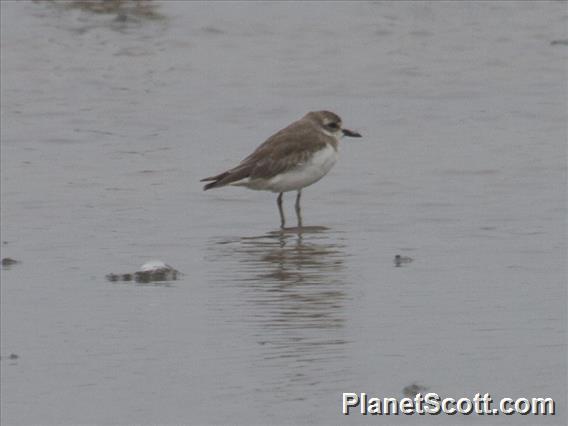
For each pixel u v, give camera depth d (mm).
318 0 34719
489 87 28859
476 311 15266
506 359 13609
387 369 13414
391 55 31156
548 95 28109
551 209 20359
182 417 12406
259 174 20469
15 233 19734
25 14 33375
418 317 15109
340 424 12234
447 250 18234
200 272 17406
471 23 33125
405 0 34625
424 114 27078
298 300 15945
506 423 12250
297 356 13859
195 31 32750
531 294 15914
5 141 25406
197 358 13883
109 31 32656
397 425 12234
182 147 25078
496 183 22062
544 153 23844
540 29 32625
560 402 12617
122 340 14555
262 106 27922
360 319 15078
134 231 19828
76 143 25312
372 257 18000
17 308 15914
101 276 17312
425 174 22750
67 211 20938
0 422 12430
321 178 21641
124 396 12922
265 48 31812
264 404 12625
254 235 19578
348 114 27312
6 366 13828
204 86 29188
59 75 29688
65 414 12570
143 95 28516
